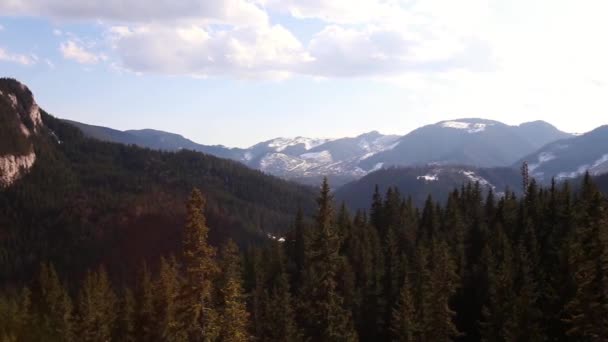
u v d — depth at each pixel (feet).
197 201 91.50
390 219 339.98
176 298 93.45
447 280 174.70
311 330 139.74
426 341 171.63
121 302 262.47
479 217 311.47
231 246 110.11
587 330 126.00
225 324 98.73
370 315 223.30
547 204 289.94
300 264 297.94
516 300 163.22
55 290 254.27
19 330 130.82
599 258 123.34
